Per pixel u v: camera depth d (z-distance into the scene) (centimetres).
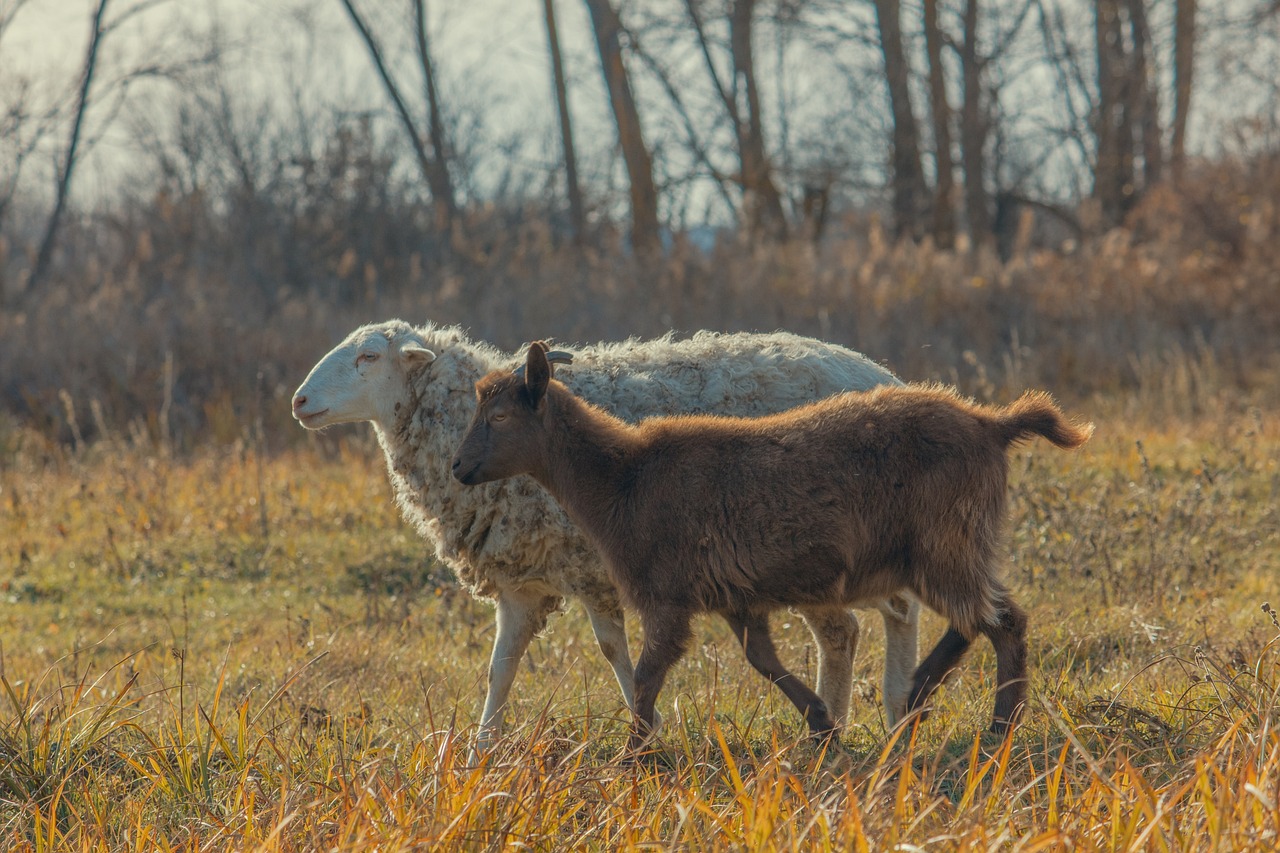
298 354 2659
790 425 773
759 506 749
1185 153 3934
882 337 2706
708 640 1106
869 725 877
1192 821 562
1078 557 1207
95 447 2195
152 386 2503
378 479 1888
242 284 3139
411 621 1251
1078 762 692
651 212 3791
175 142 4162
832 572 752
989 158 4659
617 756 702
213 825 670
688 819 580
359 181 3478
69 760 782
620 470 790
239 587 1506
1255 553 1284
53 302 2891
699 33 4041
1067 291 2886
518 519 888
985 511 749
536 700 948
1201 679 805
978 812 569
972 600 743
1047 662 973
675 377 951
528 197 4372
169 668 1159
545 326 2806
